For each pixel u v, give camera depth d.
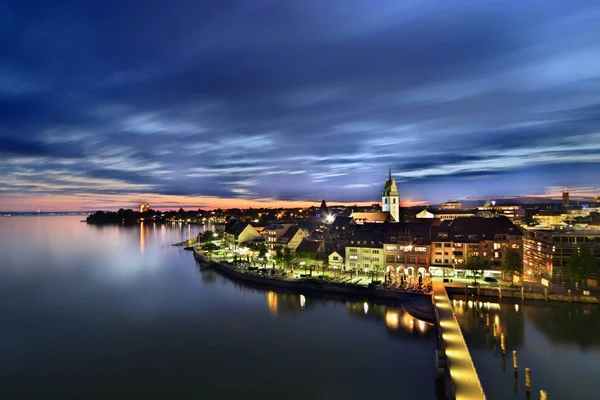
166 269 167.62
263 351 77.44
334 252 143.00
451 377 56.72
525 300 104.69
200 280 143.50
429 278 124.19
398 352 76.56
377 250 134.88
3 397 61.28
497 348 76.06
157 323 94.06
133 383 65.25
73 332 88.06
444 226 138.62
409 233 133.25
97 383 65.31
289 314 100.56
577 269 105.94
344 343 81.25
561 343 77.88
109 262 188.25
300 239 181.25
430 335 85.44
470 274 126.00
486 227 133.12
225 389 63.16
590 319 90.56
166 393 62.09
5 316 99.81
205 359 74.00
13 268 171.12
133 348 79.19
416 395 61.12
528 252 129.88
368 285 116.44
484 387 61.69
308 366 70.88
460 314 94.81
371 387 63.53
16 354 76.50
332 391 62.41
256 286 131.62
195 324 93.19
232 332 87.81
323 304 109.50
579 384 62.62
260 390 62.81
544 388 61.59
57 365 71.81
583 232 117.88
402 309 103.81
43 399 60.66
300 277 132.25
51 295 121.12
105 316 99.50
